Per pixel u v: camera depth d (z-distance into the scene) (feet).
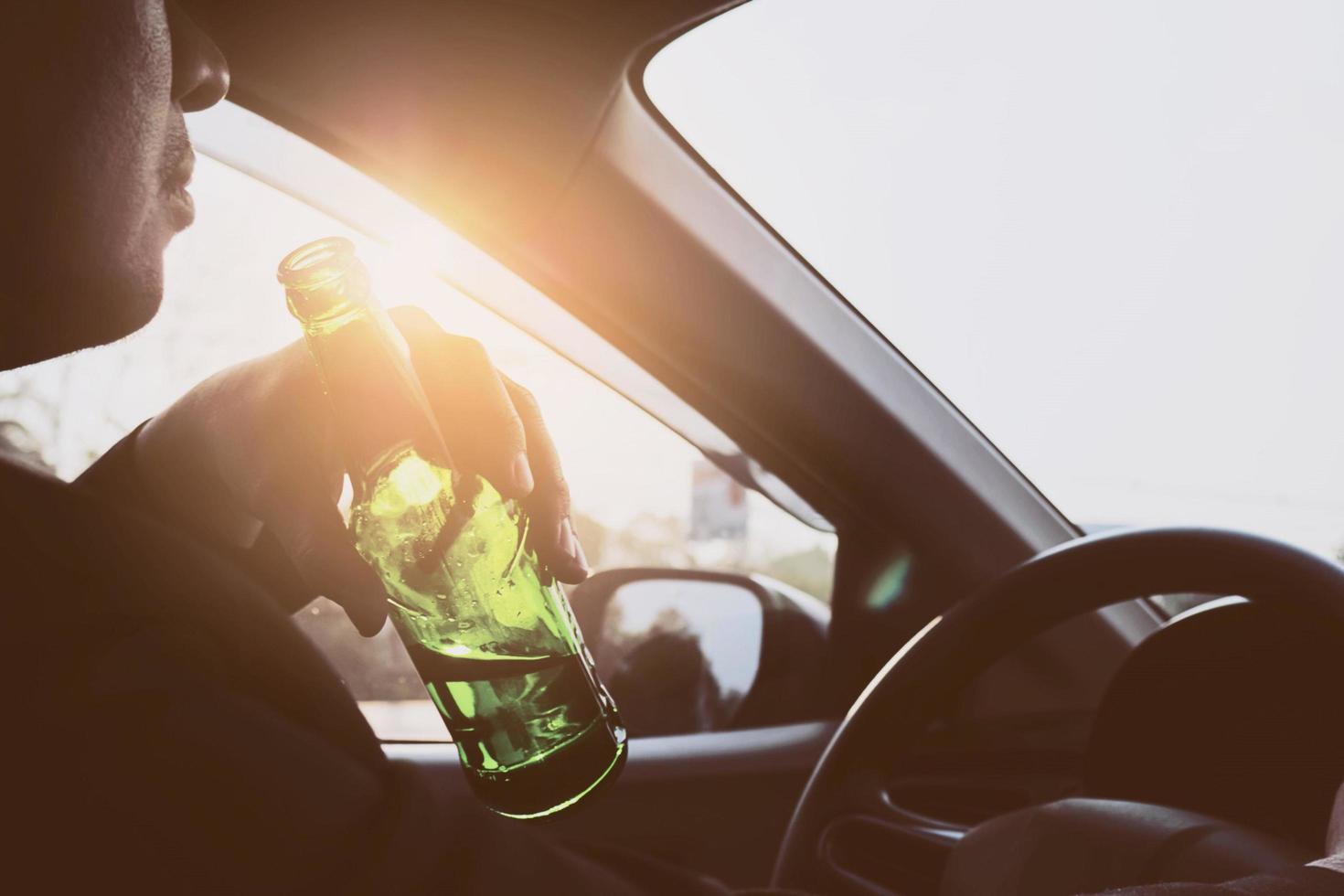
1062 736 6.05
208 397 2.68
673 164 5.58
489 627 2.27
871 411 6.24
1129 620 6.40
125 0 1.81
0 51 1.65
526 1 4.90
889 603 6.74
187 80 2.14
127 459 2.73
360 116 5.16
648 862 2.08
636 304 5.81
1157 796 4.11
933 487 6.42
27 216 1.70
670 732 6.62
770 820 6.27
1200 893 1.84
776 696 6.84
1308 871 1.93
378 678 6.34
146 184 1.92
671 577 6.79
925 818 4.17
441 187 5.37
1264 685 3.91
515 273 5.68
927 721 4.18
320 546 2.55
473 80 5.10
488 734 2.31
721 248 5.76
